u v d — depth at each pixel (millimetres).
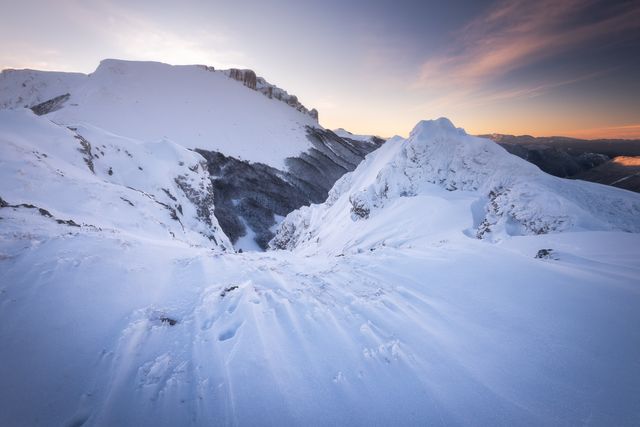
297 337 4727
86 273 5750
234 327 5004
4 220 7453
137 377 3699
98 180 19297
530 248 9273
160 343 4426
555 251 8375
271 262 11477
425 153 28922
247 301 5836
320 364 4066
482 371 3842
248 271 8305
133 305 5281
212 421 3131
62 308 4637
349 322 5285
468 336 4688
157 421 3111
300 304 6016
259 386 3617
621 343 4141
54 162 16703
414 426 3090
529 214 14320
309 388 3615
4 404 3104
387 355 4266
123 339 4324
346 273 8586
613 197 15062
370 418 3201
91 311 4770
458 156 27172
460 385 3617
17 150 14328
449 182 26312
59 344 3975
